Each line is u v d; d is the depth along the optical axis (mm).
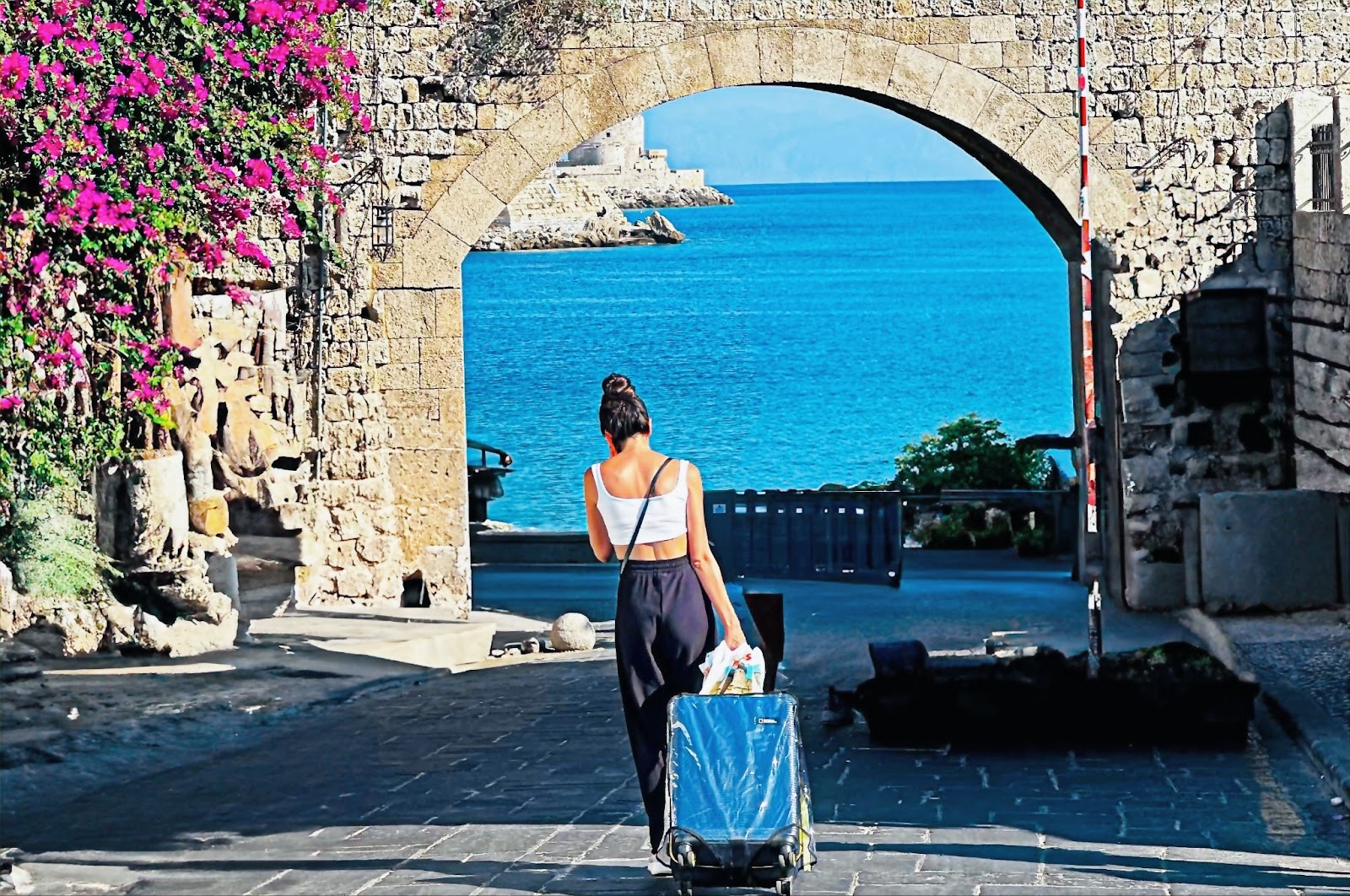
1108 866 7879
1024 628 19359
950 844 8477
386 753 12367
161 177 12703
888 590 23078
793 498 24219
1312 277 19500
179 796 10875
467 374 71500
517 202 167250
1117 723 11547
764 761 6996
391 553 21016
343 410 20859
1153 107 20406
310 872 7973
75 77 11656
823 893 7328
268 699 14867
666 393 64438
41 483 15820
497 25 20516
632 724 7445
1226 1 20281
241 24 14172
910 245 168625
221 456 19172
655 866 7523
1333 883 7461
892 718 11789
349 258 20750
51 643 15984
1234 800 9648
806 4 20453
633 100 20609
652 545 7422
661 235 170125
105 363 14047
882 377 69438
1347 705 12406
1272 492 18828
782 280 124438
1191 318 20438
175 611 16688
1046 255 152250
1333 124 19047
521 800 10109
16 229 11445
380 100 20625
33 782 11578
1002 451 30062
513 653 19391
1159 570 20234
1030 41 20438
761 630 13492
